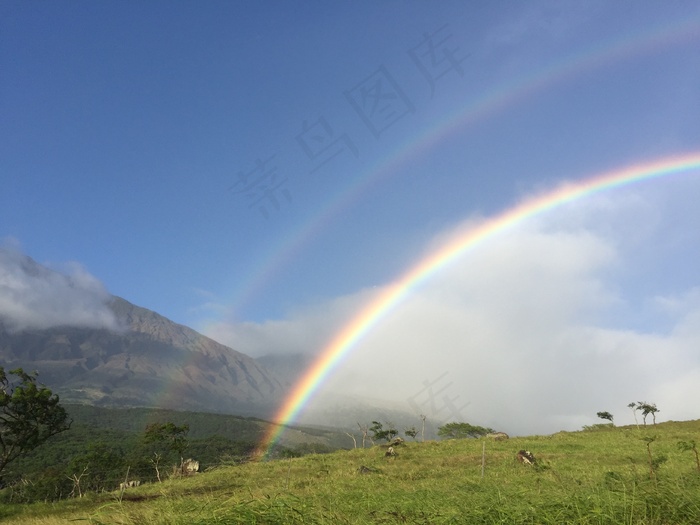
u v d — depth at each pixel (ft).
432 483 63.52
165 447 172.04
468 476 73.72
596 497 22.77
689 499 22.59
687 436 144.56
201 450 209.77
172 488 82.74
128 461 159.12
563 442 152.25
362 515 25.41
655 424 207.31
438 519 23.18
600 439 155.12
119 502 30.53
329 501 30.04
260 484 81.15
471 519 22.33
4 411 109.29
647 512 21.83
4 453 110.83
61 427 118.32
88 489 142.51
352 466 113.19
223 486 81.92
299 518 22.26
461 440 174.91
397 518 24.62
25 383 114.01
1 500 142.61
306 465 126.52
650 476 27.84
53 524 49.21
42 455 239.50
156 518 25.44
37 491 144.87
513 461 101.50
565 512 21.70
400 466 108.27
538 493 27.71
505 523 21.27
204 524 21.79
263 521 21.90
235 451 218.79
